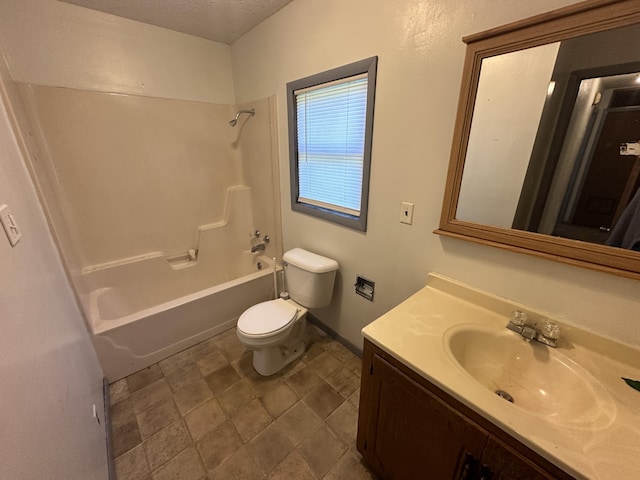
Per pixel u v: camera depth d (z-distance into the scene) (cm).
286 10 170
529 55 89
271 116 210
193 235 258
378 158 144
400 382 95
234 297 218
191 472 125
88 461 99
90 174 196
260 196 255
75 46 175
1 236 77
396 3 118
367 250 165
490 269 114
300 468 127
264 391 166
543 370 95
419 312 114
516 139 97
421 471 98
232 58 237
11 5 154
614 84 77
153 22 194
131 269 221
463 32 102
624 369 86
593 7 75
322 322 221
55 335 100
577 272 93
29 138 157
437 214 127
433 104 116
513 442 69
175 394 164
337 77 150
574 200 89
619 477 58
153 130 216
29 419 65
